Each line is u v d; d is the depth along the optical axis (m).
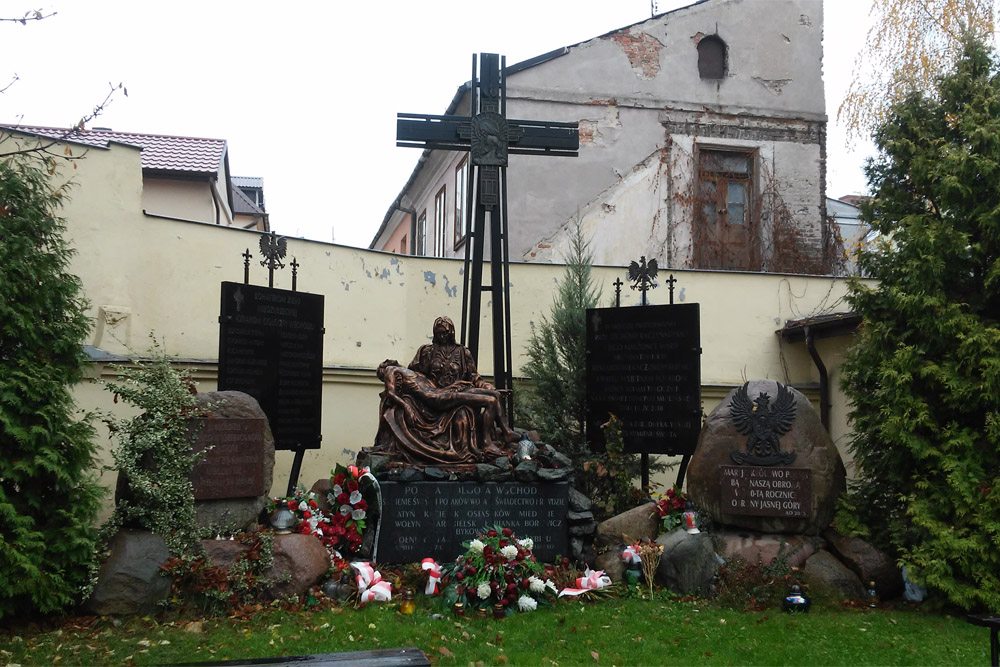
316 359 12.17
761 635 7.77
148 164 19.88
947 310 9.33
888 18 17.88
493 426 10.45
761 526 9.65
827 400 15.65
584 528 9.95
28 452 7.76
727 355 16.08
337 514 9.55
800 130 20.83
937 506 9.12
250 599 8.27
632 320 12.00
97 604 7.80
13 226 7.94
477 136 11.94
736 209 20.52
